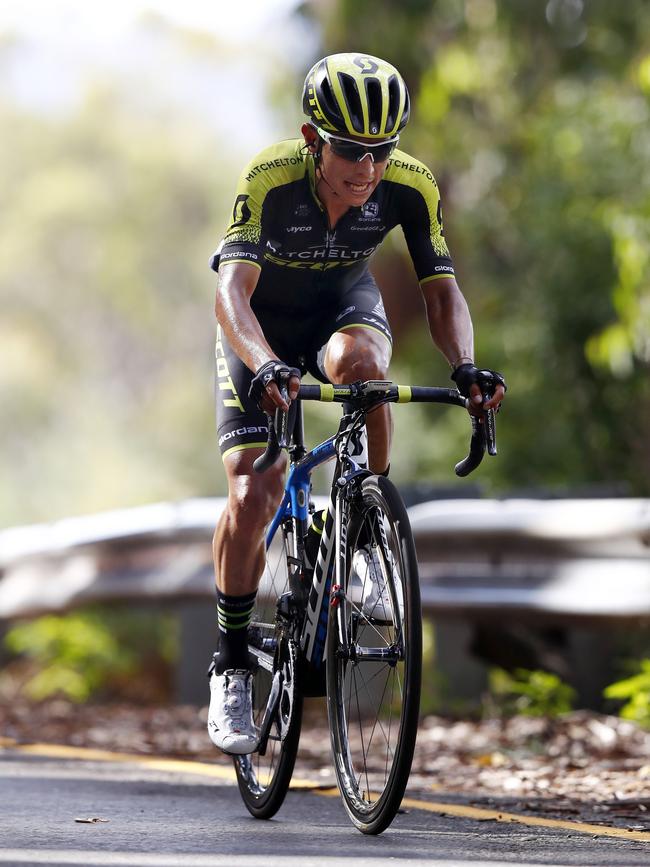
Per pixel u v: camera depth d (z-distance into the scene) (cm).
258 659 1388
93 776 1639
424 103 4000
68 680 3266
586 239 3312
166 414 12625
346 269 1413
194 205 14938
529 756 1844
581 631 2273
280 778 1307
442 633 2412
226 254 1332
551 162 3438
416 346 4172
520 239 3656
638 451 3300
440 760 1834
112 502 9425
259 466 1198
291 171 1338
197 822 1312
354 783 1262
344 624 1252
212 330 13962
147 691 3338
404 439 3891
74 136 15100
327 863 1077
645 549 1980
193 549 2598
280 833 1245
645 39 3816
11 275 14250
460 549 2225
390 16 4081
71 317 14388
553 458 3438
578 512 2042
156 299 14450
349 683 1280
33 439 13162
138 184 14762
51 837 1198
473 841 1201
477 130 4034
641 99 3456
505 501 2278
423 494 2473
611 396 3328
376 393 1205
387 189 1364
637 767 1678
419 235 1392
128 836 1214
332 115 1239
